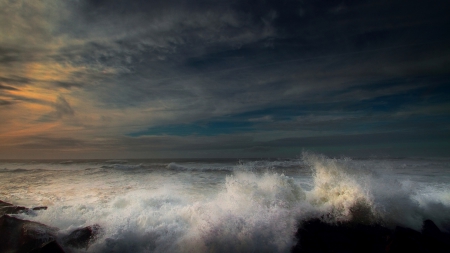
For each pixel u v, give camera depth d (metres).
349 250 4.85
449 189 8.98
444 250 4.73
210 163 27.27
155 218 6.10
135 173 17.86
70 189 11.37
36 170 20.73
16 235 5.16
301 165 21.08
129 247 5.24
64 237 5.21
